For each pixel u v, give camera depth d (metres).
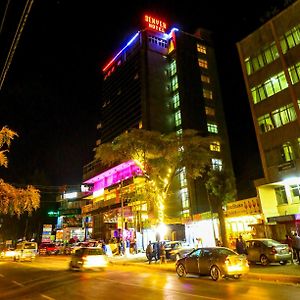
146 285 13.57
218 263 14.98
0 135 13.57
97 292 11.84
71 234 72.38
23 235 75.38
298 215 24.53
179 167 27.72
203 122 68.31
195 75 73.50
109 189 70.25
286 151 28.67
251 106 32.69
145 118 66.75
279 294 10.41
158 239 27.22
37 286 14.32
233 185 34.97
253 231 28.50
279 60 30.56
